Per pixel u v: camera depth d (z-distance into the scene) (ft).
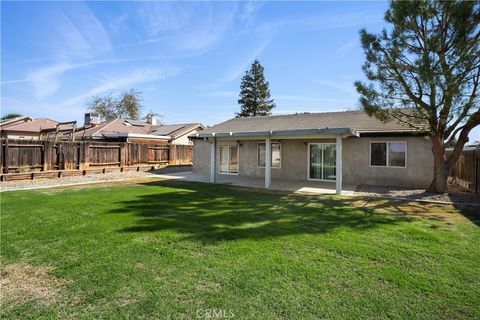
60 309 10.18
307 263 14.08
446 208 27.99
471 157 39.55
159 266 13.70
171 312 9.96
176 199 31.94
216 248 16.08
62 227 20.20
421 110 32.60
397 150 43.24
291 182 48.62
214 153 48.65
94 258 14.67
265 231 19.40
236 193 36.91
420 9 29.71
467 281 12.37
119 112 162.81
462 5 27.63
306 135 39.17
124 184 46.16
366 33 33.17
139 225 20.77
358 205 29.25
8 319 9.61
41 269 13.44
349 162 46.98
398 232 19.39
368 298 10.91
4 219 22.44
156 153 76.79
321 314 9.85
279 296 11.00
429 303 10.62
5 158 45.65
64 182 47.01
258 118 70.69
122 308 10.20
